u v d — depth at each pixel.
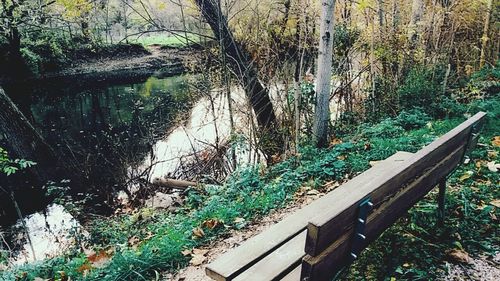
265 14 9.09
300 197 4.62
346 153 5.57
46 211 7.82
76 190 8.21
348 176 4.86
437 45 8.38
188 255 3.71
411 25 8.43
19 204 8.11
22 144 8.04
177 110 13.67
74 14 11.90
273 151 7.59
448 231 3.05
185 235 4.04
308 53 8.30
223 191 5.47
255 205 4.51
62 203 7.21
